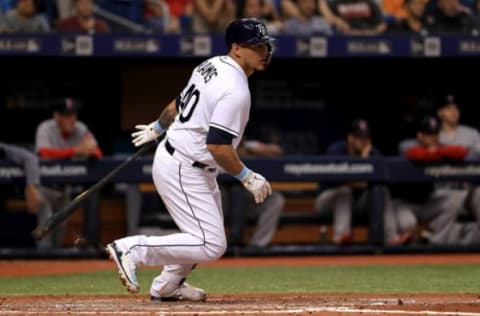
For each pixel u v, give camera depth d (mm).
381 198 47438
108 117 53625
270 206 47375
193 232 24156
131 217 47000
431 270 40344
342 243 48094
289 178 46312
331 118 54812
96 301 26578
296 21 50438
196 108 23938
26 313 22219
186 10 50562
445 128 50344
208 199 24250
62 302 26297
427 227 49812
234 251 46969
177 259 24266
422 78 55188
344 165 46781
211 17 49969
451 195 48469
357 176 46844
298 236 49250
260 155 48094
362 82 54781
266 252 47250
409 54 49406
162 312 21906
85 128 46781
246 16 50156
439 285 33719
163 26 50406
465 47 49844
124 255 23812
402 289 32250
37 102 52781
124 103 53719
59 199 46531
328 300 26469
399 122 55281
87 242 45938
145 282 35969
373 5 51531
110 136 53719
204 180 24250
